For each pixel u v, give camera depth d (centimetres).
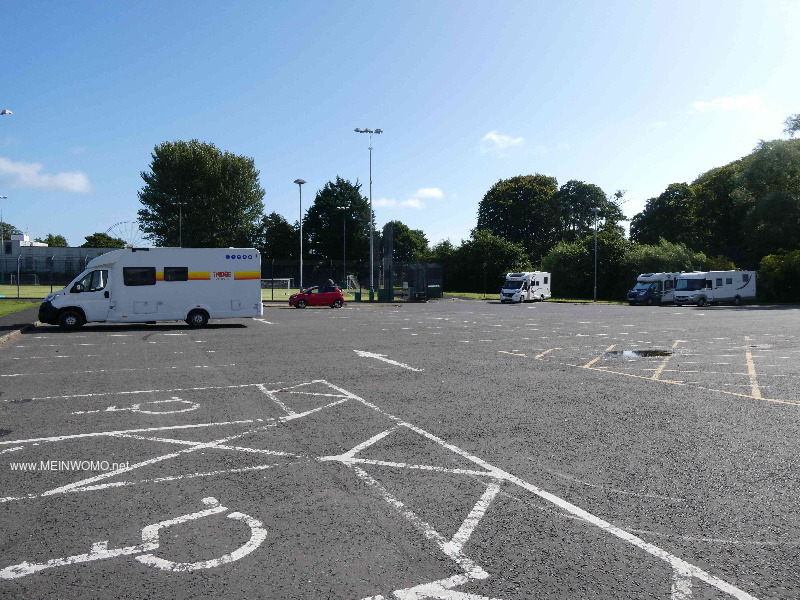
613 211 8181
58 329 2127
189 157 6638
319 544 391
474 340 1747
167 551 381
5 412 792
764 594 331
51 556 374
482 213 8512
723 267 5581
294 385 998
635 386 996
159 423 731
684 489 502
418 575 350
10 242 7500
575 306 4144
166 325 2341
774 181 5697
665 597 327
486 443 641
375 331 2053
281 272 6881
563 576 350
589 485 511
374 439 656
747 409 821
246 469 550
